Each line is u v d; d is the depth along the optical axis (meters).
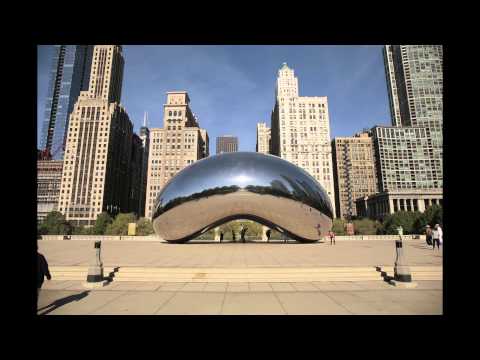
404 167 143.12
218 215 16.88
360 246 19.33
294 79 144.62
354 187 158.12
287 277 8.60
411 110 142.25
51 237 33.50
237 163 16.78
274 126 158.75
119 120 136.00
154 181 129.88
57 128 198.00
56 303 6.15
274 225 17.94
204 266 9.47
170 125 133.50
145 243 23.50
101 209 116.31
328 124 134.12
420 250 16.41
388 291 7.24
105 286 7.82
